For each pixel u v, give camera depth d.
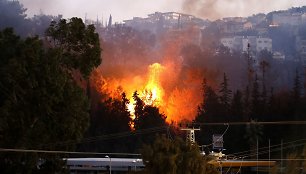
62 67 134.62
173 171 104.19
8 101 114.25
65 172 130.75
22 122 118.12
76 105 128.00
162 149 107.00
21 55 121.75
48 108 121.25
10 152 117.81
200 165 107.69
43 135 122.75
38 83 121.62
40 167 128.12
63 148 126.94
